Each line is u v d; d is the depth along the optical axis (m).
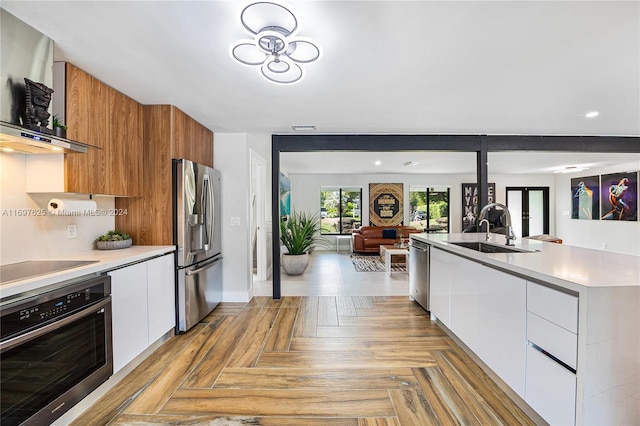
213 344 2.64
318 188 8.69
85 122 2.14
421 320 3.20
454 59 1.98
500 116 3.20
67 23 1.59
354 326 3.04
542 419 1.59
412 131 3.79
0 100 1.53
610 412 1.32
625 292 1.32
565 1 1.41
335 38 1.72
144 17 1.53
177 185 2.86
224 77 2.24
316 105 2.86
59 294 1.59
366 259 7.16
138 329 2.26
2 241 1.87
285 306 3.67
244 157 3.84
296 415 1.74
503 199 8.63
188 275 2.90
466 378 2.11
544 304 1.53
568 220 7.98
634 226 6.20
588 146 4.04
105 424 1.67
